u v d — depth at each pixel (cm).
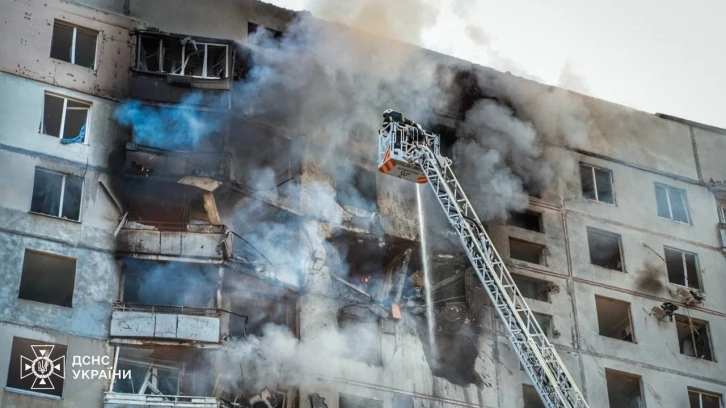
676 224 6228
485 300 5428
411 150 4316
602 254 5997
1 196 4741
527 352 4041
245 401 4678
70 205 4862
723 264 6231
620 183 6200
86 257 4766
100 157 4981
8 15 5088
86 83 5100
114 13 5284
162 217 4978
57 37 5159
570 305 5669
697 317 5981
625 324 5816
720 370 5850
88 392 4503
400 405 5019
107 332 4647
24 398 4406
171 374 4666
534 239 5762
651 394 5616
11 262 4638
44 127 4975
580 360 5538
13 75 4988
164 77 5050
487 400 5197
